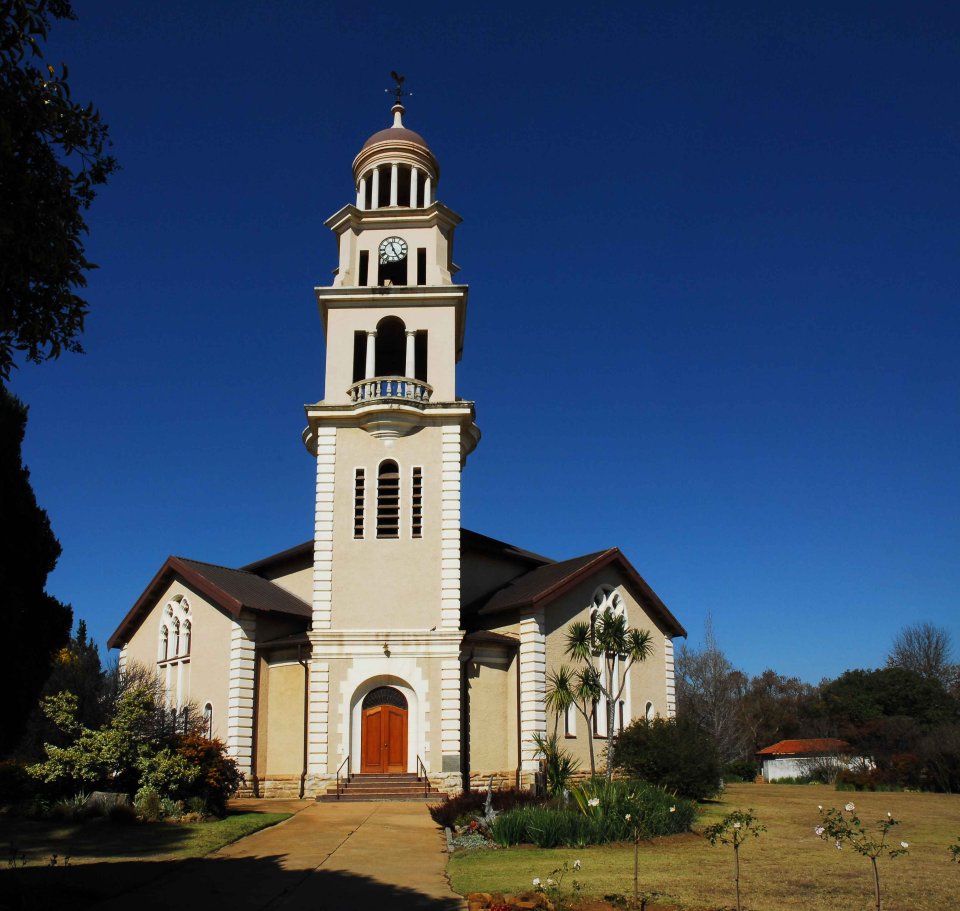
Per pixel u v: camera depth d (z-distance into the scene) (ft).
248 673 116.88
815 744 226.17
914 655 299.38
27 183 37.40
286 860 64.69
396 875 59.00
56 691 99.55
